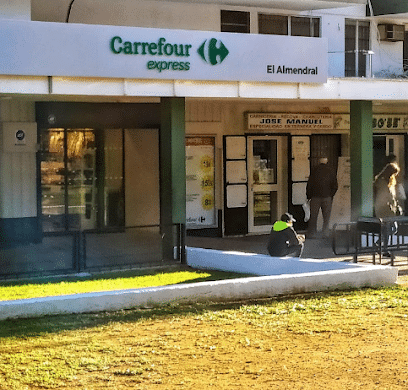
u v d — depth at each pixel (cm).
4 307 1138
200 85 1769
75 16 2022
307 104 2348
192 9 2162
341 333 1068
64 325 1106
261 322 1127
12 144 1994
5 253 1828
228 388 834
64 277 1528
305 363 927
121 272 1588
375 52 2427
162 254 1694
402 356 955
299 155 2406
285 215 1581
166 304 1241
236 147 2300
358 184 2052
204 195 2262
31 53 1591
